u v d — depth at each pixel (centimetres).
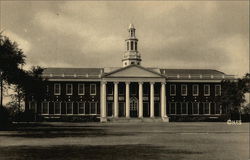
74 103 10688
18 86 8794
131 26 12044
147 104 10838
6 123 6875
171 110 10906
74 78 10700
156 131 5359
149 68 11138
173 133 4912
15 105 9262
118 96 10762
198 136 4391
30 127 6625
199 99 10962
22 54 8000
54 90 10650
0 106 7044
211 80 10988
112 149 3003
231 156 2616
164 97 10606
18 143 3484
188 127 6700
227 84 10394
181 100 10925
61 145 3300
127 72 10544
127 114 10469
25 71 8881
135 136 4350
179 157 2562
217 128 6306
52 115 10544
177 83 10969
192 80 10956
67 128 6278
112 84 10744
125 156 2605
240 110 10419
